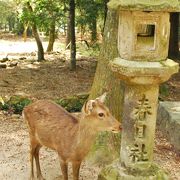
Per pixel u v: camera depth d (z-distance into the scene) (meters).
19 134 3.97
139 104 2.48
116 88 3.24
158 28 2.32
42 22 7.86
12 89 6.46
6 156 3.42
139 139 2.54
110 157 3.20
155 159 3.46
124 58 2.40
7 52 11.34
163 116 4.23
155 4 2.23
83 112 2.49
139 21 2.30
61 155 2.65
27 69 8.25
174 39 8.52
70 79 7.39
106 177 2.68
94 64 8.76
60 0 7.82
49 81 7.18
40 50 9.25
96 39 9.33
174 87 6.90
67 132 2.60
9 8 12.38
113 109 3.26
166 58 2.43
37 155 2.96
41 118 2.78
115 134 3.23
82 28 9.16
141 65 2.32
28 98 5.59
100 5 7.59
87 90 6.58
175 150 3.71
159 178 2.61
